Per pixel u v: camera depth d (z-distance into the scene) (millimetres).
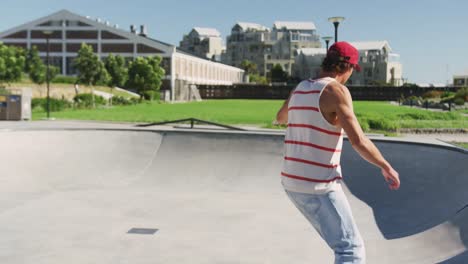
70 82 57000
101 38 67250
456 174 6820
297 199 2869
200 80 84125
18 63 47938
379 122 21016
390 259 4910
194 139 9977
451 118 25047
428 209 6621
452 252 4215
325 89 2736
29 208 7234
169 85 66562
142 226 6375
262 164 9328
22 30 67750
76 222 6520
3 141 9281
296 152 2838
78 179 8992
